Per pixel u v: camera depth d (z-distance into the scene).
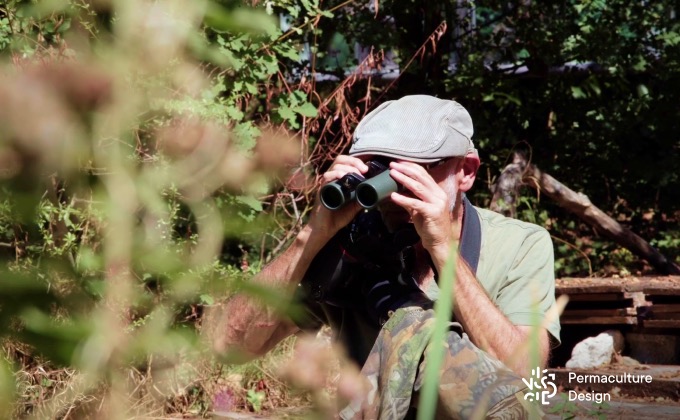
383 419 2.66
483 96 9.94
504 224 3.29
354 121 7.36
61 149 0.90
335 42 9.71
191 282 1.11
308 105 7.05
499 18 10.25
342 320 3.16
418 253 3.09
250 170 1.29
